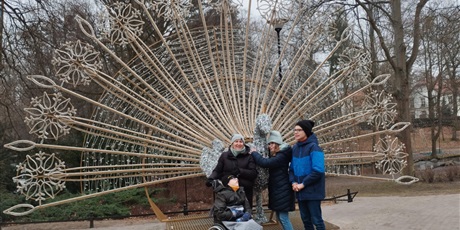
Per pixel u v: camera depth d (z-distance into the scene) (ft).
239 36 24.12
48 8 45.27
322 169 15.99
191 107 20.21
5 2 41.60
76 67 18.21
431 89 99.81
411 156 53.78
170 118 21.20
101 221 34.88
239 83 22.59
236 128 19.94
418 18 55.11
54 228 31.48
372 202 36.63
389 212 29.58
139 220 35.45
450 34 64.69
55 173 17.46
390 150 20.58
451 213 27.37
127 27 19.89
